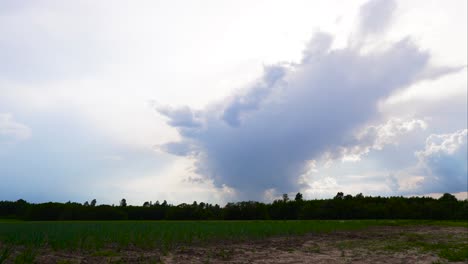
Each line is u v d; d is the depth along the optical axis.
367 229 39.25
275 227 35.03
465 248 18.75
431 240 25.42
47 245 16.44
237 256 15.05
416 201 126.62
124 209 122.00
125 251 15.43
